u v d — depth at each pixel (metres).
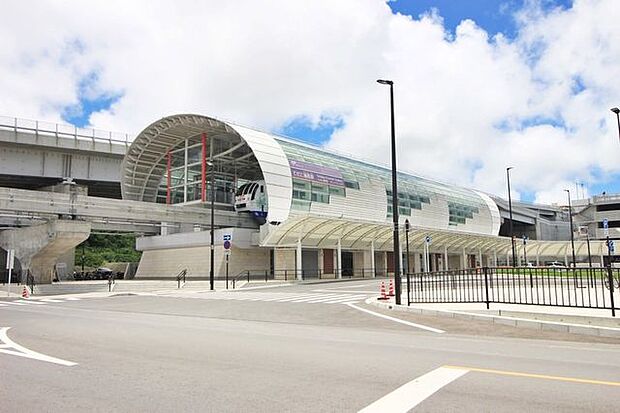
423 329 12.71
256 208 50.56
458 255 73.06
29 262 37.62
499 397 5.69
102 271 58.50
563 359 8.23
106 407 5.41
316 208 49.75
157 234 56.06
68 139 59.31
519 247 67.69
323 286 34.62
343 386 6.23
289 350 9.11
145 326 13.51
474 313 14.62
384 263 57.88
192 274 48.19
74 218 38.88
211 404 5.46
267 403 5.47
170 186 59.00
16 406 5.49
